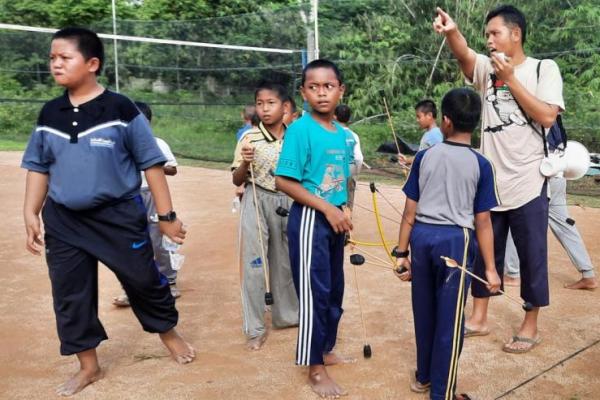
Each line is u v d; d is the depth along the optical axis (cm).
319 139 340
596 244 660
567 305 482
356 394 348
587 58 1217
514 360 389
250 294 414
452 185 324
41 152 348
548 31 1268
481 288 419
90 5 2116
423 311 337
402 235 346
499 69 374
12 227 771
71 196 336
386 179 1127
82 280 349
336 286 367
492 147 407
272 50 1365
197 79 1792
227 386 360
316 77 341
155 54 1834
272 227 429
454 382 325
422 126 594
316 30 1244
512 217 402
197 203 918
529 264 400
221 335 437
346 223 336
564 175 501
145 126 349
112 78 1839
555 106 388
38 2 2131
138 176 356
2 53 1897
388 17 1627
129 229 348
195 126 1672
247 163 419
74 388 354
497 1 1373
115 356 403
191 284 549
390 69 1472
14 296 521
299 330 341
